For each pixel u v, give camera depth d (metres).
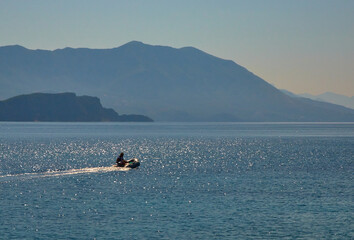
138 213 147.88
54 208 153.88
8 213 146.25
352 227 132.62
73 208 154.12
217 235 125.25
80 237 123.00
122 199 169.12
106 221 138.38
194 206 157.75
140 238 122.56
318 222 137.50
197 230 129.50
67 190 185.62
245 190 188.38
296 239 122.44
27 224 134.25
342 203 162.12
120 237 123.31
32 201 164.25
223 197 173.12
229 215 145.38
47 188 189.88
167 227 132.50
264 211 150.62
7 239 120.81
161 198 171.38
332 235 125.62
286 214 146.62
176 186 198.62
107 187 194.12
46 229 129.75
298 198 171.00
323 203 162.25
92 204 160.38
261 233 127.12
